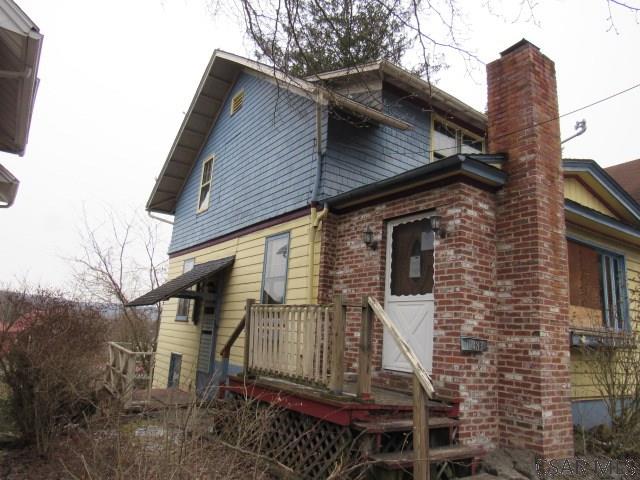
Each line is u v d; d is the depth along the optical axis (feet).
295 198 27.63
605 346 21.18
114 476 10.48
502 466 16.11
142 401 22.77
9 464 17.90
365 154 28.02
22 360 19.86
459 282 18.15
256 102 34.91
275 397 18.04
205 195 41.75
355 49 17.66
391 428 14.74
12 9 16.06
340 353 16.08
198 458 10.78
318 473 15.60
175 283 33.73
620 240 28.04
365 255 23.34
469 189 19.15
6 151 24.59
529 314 18.07
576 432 21.38
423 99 29.43
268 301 28.63
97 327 23.08
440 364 18.19
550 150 20.11
